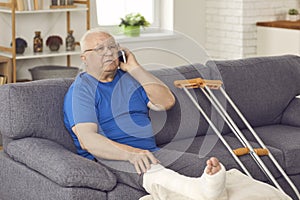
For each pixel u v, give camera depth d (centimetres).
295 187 360
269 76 433
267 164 365
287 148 378
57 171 300
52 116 342
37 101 340
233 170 327
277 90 432
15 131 335
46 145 327
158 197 302
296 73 446
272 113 431
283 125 434
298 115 429
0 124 341
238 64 426
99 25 669
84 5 644
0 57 561
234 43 687
